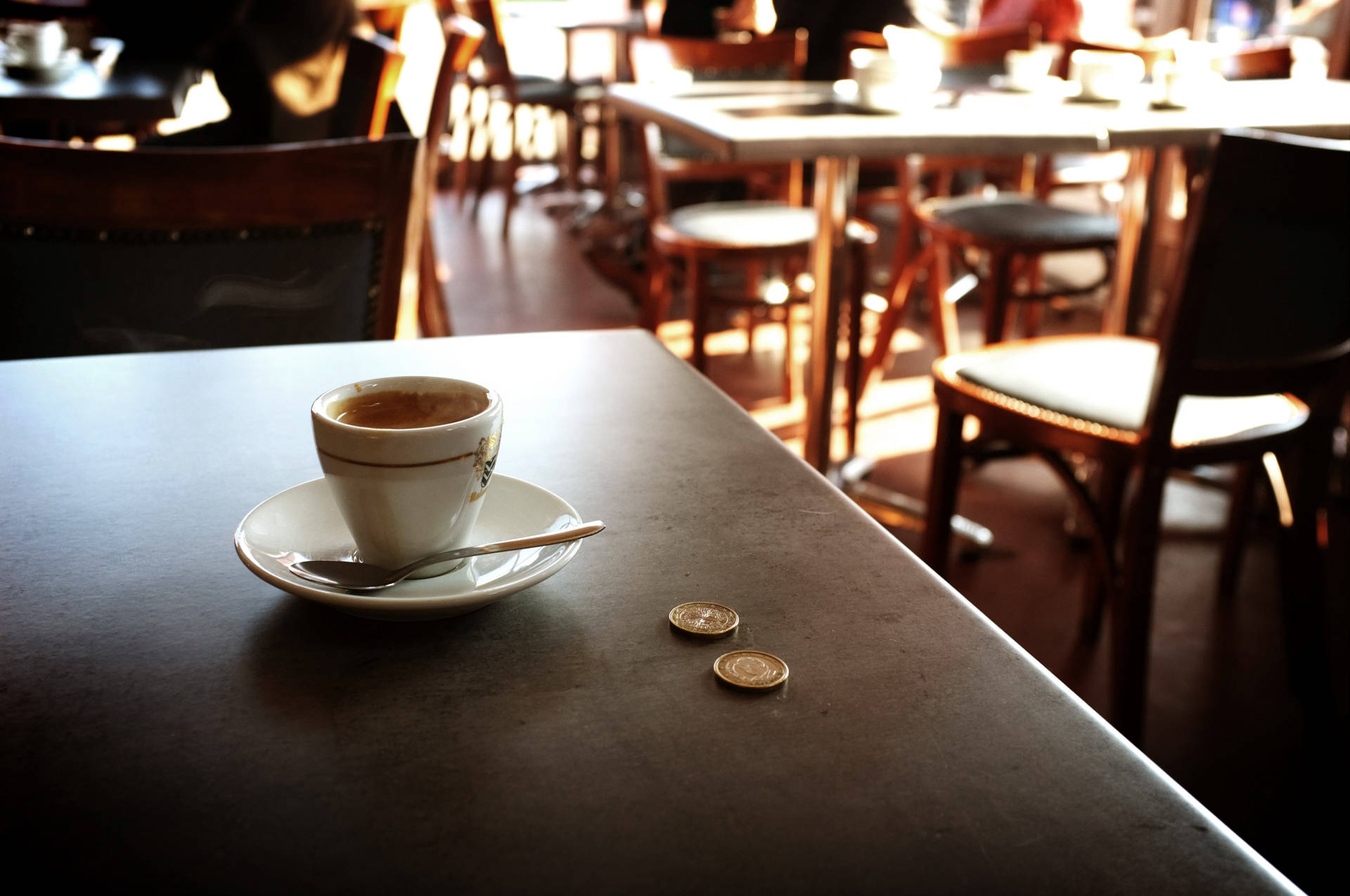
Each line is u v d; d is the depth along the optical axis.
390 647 0.53
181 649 0.53
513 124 4.71
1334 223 1.25
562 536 0.57
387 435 0.54
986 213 2.62
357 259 1.11
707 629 0.54
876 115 1.94
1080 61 2.22
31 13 2.95
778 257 2.55
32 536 0.61
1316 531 1.54
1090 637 1.88
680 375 0.83
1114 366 1.70
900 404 3.06
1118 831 0.45
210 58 2.57
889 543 0.62
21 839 0.44
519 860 0.44
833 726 0.49
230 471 0.68
